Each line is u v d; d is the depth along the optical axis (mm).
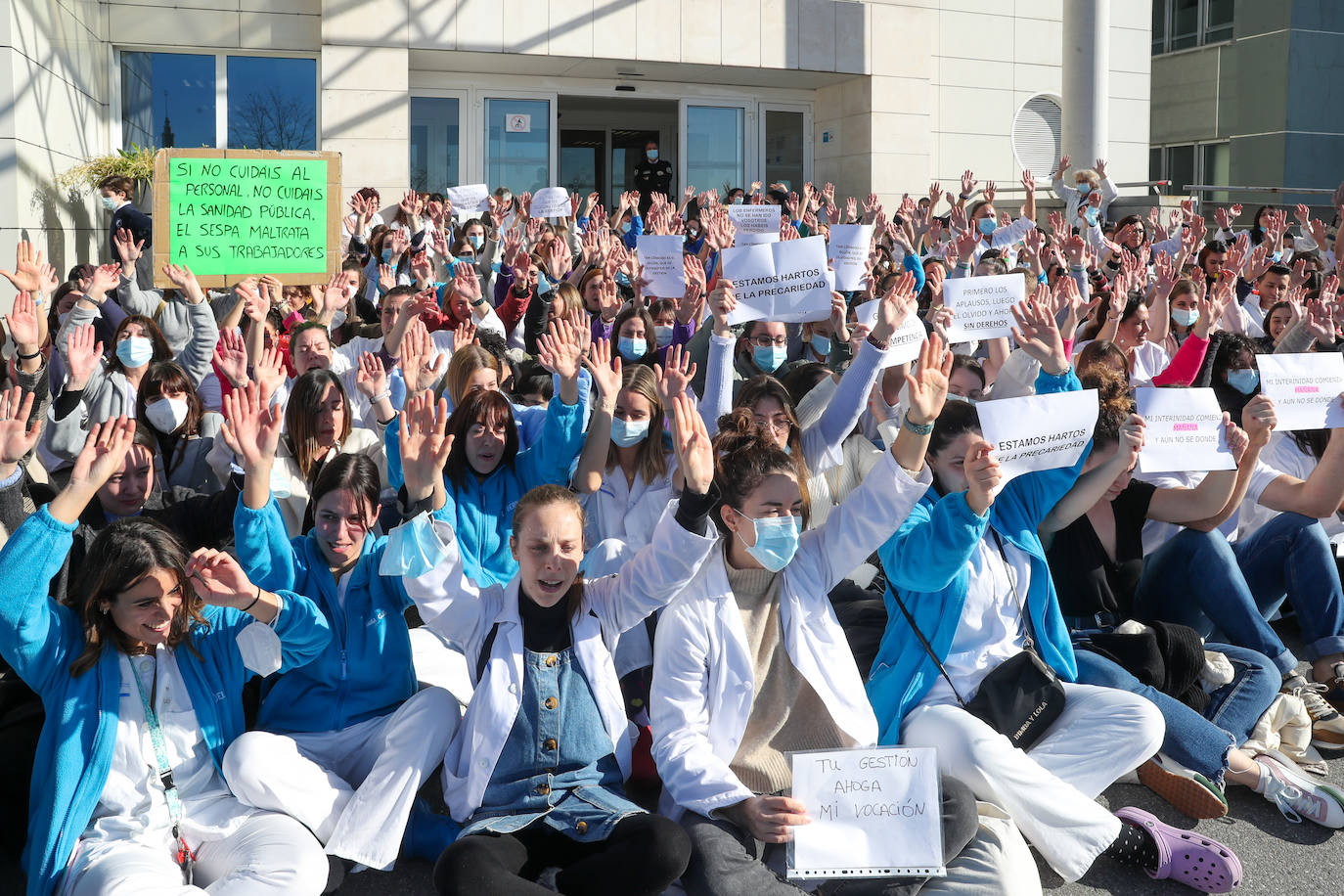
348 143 13727
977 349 7055
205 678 3207
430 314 6734
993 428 3473
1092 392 3557
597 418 4402
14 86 10328
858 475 4918
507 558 4445
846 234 6293
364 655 3488
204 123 13828
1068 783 3512
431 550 3176
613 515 4520
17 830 3271
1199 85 22266
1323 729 4277
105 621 3055
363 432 5066
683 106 16203
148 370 4781
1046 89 17547
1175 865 3350
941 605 3613
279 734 3428
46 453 4840
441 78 15102
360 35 13617
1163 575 4480
